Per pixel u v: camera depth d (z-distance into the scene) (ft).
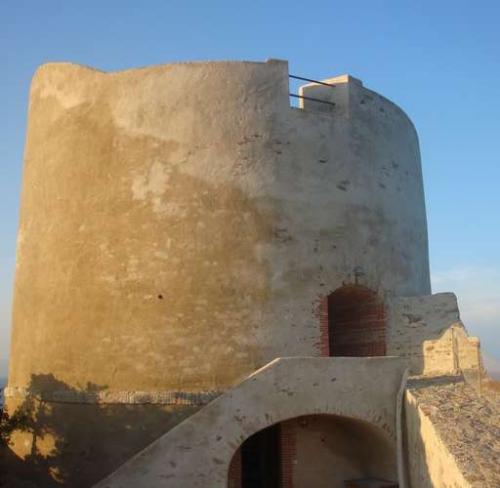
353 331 46.96
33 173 47.98
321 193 43.16
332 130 44.39
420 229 50.55
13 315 48.78
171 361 38.88
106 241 41.39
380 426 36.65
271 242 41.06
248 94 42.52
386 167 47.14
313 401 35.45
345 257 43.16
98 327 40.52
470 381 39.27
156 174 41.27
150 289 39.88
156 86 42.45
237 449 34.81
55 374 41.88
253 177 41.52
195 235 40.32
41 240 45.34
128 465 32.17
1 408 41.09
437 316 43.21
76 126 44.34
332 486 40.06
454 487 27.99
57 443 40.65
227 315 39.50
